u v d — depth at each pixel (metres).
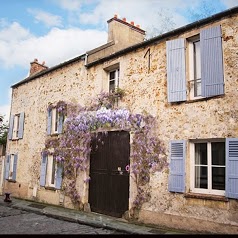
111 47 12.05
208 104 7.45
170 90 8.20
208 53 7.52
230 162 6.76
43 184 12.16
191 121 7.73
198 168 7.66
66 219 9.00
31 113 14.08
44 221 8.85
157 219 7.96
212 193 7.20
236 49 7.13
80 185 10.51
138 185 8.57
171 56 8.34
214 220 6.86
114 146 9.70
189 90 8.05
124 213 8.87
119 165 9.41
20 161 14.20
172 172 7.81
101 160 10.07
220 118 7.16
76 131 10.95
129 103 9.43
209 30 7.58
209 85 7.39
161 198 7.98
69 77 12.14
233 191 6.60
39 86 13.89
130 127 9.12
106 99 10.20
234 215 6.57
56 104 12.45
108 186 9.65
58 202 11.32
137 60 9.48
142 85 9.15
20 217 9.49
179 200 7.59
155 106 8.66
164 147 8.20
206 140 7.52
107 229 7.86
